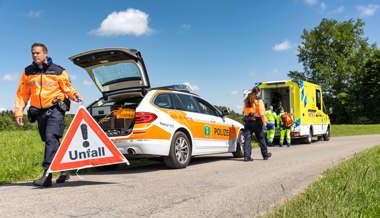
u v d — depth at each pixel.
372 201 4.63
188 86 10.01
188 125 9.02
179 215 4.26
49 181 5.95
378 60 62.88
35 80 5.92
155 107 8.28
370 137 23.80
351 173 6.19
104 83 8.82
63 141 5.92
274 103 19.44
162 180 6.70
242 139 11.48
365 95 64.25
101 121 8.34
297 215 3.94
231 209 4.55
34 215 4.18
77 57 7.86
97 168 8.87
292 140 21.86
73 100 6.11
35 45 5.86
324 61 62.78
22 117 6.09
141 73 8.36
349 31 62.31
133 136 7.91
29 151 11.58
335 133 30.42
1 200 4.95
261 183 6.34
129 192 5.53
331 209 3.97
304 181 6.54
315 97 20.05
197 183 6.34
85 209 4.47
